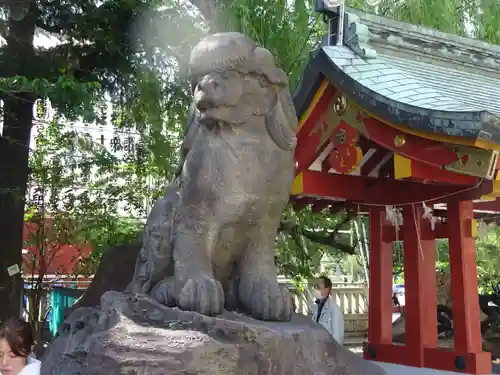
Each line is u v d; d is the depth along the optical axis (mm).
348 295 9812
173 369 2199
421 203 4094
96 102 5418
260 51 2752
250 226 2834
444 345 5988
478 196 3709
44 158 7207
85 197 7266
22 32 5680
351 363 2730
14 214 5945
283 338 2480
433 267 4152
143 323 2486
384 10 6172
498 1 6145
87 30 5695
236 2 4941
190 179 2766
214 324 2402
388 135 3389
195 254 2758
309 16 5555
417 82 3576
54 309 7668
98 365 2342
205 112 2680
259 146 2754
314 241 6668
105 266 4082
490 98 3889
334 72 3600
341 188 4160
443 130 2877
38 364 2449
